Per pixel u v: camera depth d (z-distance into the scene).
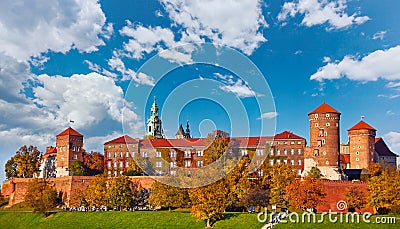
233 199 103.19
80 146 168.38
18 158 165.38
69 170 160.75
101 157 170.25
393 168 142.12
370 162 152.88
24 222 116.62
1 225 117.75
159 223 99.88
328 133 138.12
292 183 104.69
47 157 173.38
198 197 96.62
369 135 153.88
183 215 101.31
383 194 103.06
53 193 130.25
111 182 120.38
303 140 141.00
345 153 180.38
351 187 108.44
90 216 109.69
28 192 134.62
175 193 106.94
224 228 92.69
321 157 137.75
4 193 150.50
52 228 108.00
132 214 105.94
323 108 139.88
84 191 131.25
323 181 110.69
